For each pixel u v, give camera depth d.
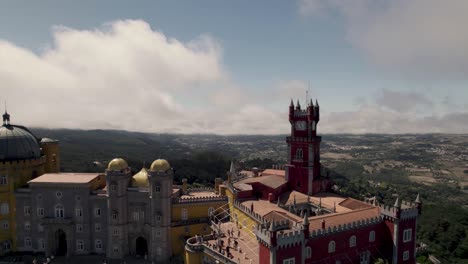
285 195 119.25
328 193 124.25
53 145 131.00
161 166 108.44
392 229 91.44
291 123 124.56
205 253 94.31
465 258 146.12
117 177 107.75
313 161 121.25
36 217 111.25
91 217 111.06
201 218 115.88
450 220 173.00
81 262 106.00
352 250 88.62
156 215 108.12
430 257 136.00
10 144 113.69
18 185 113.75
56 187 110.25
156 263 106.50
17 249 112.94
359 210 96.81
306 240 78.56
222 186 124.75
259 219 95.44
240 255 88.50
